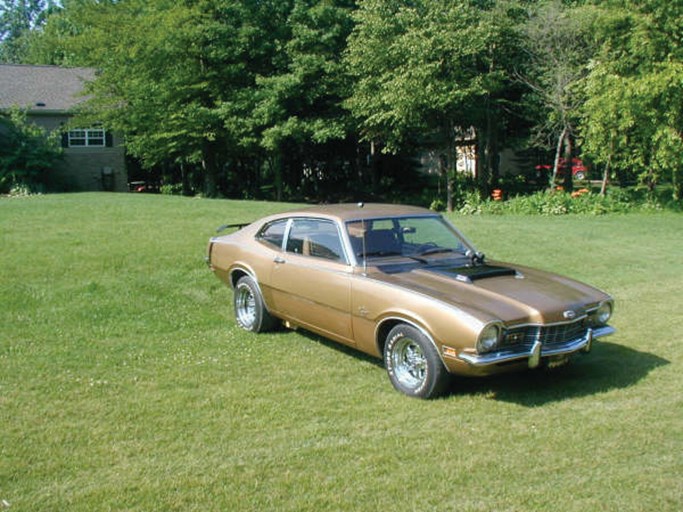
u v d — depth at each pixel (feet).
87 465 12.84
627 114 61.11
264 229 23.00
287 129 79.82
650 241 43.65
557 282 19.04
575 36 69.21
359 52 73.87
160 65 80.18
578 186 92.48
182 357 19.93
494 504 11.53
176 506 11.35
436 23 68.28
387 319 17.34
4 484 12.04
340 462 13.10
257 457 13.29
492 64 73.10
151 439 14.08
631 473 12.72
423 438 14.33
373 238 19.61
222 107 80.69
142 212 50.06
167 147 85.25
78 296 26.30
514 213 65.57
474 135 97.86
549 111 74.90
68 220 44.21
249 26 81.10
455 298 16.63
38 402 16.08
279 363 19.57
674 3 59.21
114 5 84.94
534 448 13.84
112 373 18.37
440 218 21.71
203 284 29.04
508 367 16.14
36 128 87.76
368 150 107.04
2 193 84.28
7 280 27.55
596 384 18.04
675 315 25.80
